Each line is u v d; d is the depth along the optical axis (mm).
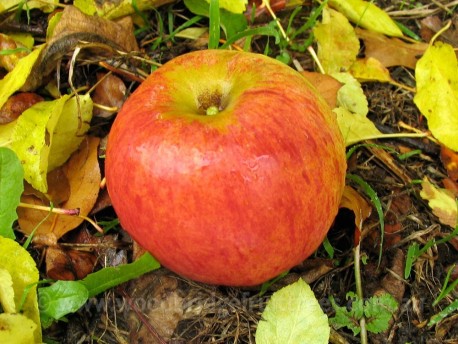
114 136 217
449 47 315
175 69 225
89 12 323
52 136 270
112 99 307
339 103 319
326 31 334
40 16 335
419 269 280
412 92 339
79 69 315
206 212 200
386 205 294
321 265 271
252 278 224
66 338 259
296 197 205
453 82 310
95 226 274
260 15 347
